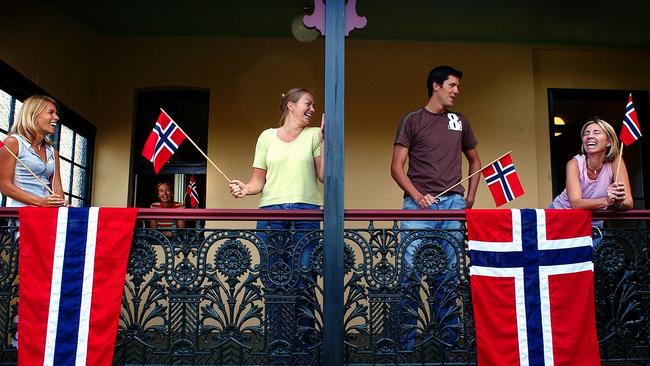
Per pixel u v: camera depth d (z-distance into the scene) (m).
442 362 3.56
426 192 4.27
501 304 3.52
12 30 4.71
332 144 3.62
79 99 5.80
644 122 6.56
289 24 6.01
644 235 3.72
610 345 3.75
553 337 3.49
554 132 6.46
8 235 3.61
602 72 6.56
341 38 3.75
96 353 3.38
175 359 3.70
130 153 6.15
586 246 3.62
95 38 6.14
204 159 6.32
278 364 3.54
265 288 3.57
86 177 6.00
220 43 6.32
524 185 6.22
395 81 6.32
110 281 3.46
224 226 5.94
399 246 3.62
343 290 3.50
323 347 3.45
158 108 6.42
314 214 3.62
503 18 5.85
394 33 6.21
